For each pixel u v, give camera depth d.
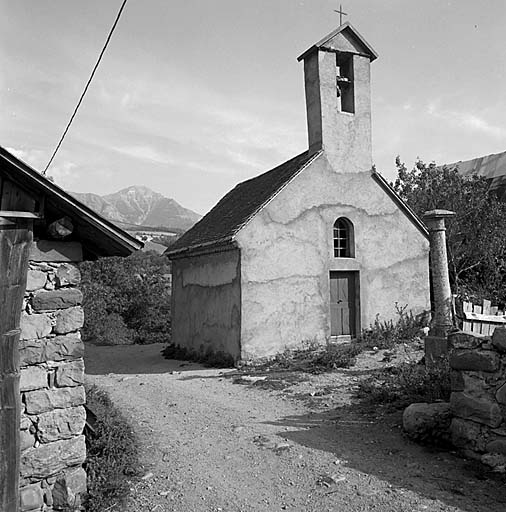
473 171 22.59
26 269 4.63
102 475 5.15
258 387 9.44
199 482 5.29
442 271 9.69
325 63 13.32
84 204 4.77
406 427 6.11
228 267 12.39
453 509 4.34
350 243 13.43
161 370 12.58
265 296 11.98
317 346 12.31
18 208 4.64
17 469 4.41
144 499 4.93
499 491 4.62
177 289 16.11
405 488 4.79
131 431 6.85
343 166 13.37
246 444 6.33
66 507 4.62
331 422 6.97
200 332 14.02
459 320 10.37
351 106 13.76
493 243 16.59
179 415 7.86
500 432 5.11
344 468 5.37
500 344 5.21
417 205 18.23
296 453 5.89
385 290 13.66
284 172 13.66
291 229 12.45
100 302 24.42
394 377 8.59
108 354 17.12
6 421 4.39
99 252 5.53
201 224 16.53
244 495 4.96
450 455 5.54
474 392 5.46
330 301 13.04
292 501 4.78
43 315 4.75
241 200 14.95
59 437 4.71
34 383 4.62
